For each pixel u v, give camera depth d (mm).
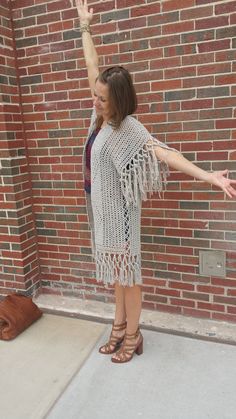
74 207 2869
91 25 2463
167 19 2275
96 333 2623
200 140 2371
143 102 2449
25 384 2152
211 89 2271
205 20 2195
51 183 2895
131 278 2055
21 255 2912
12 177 2756
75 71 2590
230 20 2145
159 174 1960
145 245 2693
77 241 2936
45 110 2754
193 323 2627
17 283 2996
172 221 2572
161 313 2768
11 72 2701
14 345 2518
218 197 2412
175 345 2447
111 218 1964
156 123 2451
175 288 2693
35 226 3055
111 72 1784
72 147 2750
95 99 1871
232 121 2271
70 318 2824
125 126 1843
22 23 2654
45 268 3121
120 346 2400
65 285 3074
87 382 2152
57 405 1995
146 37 2350
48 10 2559
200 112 2330
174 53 2307
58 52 2605
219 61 2219
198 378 2141
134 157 1844
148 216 2625
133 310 2203
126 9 2355
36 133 2830
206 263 2543
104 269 2068
